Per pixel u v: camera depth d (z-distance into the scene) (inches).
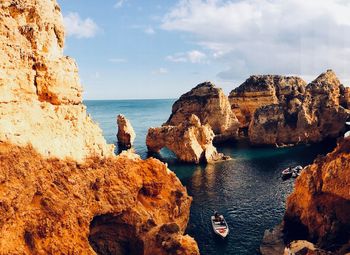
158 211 1529.3
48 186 1108.5
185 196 1723.7
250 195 2357.3
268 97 4916.3
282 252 1576.0
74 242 1084.5
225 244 1689.2
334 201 1552.7
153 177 1588.3
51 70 1232.2
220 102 4461.1
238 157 3575.3
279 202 2215.8
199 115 4579.2
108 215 1325.0
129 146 4202.8
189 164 3275.1
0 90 1005.8
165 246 1267.2
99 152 1421.0
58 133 1222.9
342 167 1524.4
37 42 1202.0
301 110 4234.7
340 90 4953.3
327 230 1526.8
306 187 1669.5
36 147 1097.4
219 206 2159.2
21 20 1187.9
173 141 3454.7
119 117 4298.7
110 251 1376.7
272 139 4158.5
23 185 999.0
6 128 1003.9
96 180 1312.7
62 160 1202.0
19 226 970.7
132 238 1380.4
